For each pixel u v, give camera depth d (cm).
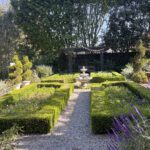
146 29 2409
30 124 628
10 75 1491
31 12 2398
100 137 590
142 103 807
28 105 866
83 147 528
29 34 2420
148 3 2394
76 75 1908
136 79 1678
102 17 2523
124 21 2416
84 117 790
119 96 976
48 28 2423
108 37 2433
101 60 2430
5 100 876
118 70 2400
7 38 2198
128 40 2405
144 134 260
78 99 1128
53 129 666
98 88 1170
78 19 2483
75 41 2477
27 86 1241
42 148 530
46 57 2448
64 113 847
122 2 2448
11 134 505
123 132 284
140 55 1777
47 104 778
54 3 2428
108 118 605
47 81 1591
